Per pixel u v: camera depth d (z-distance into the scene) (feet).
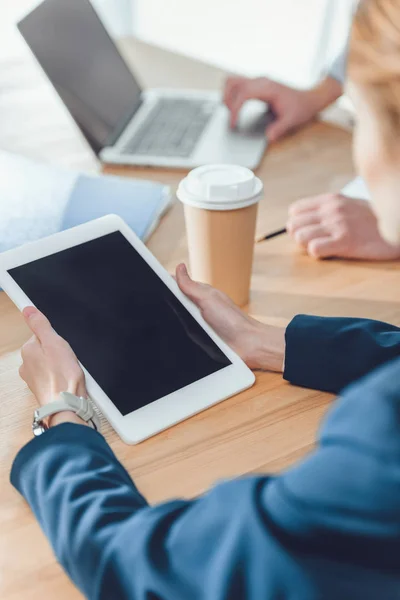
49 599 1.79
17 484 2.01
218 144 4.32
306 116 4.66
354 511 1.27
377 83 1.46
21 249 2.56
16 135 4.53
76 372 2.30
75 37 4.36
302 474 1.36
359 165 1.63
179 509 1.66
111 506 1.80
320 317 2.58
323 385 2.49
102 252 2.68
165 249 3.33
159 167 4.10
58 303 2.49
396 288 3.10
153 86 5.29
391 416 1.32
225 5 9.25
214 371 2.50
